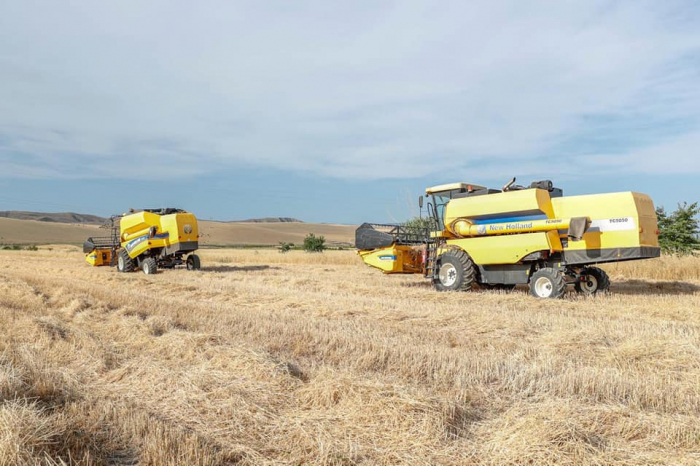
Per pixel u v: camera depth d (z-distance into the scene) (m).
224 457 3.77
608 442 3.92
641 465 3.59
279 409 4.70
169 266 21.28
